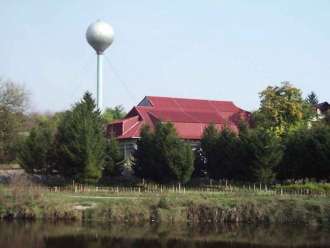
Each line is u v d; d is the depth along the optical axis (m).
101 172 72.25
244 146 72.69
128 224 51.69
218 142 77.00
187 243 44.25
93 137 70.31
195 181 78.50
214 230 49.91
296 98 97.62
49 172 76.56
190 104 106.88
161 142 72.31
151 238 45.84
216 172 77.06
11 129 86.25
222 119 102.38
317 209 54.31
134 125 94.94
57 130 77.38
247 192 62.81
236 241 45.28
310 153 72.69
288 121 96.00
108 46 104.12
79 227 49.62
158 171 72.88
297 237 47.16
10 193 53.12
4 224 50.09
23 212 52.19
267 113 95.81
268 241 45.47
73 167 70.00
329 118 102.31
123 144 93.19
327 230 50.75
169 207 53.38
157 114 96.94
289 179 76.31
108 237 45.69
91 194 61.00
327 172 72.69
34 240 43.84
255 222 53.59
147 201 54.09
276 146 71.69
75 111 72.62
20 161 78.00
